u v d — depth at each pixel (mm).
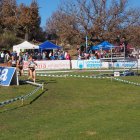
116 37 60469
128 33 60406
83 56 48344
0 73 22797
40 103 15406
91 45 59062
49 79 27094
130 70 33031
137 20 61750
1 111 13461
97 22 60656
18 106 14555
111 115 12578
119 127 10766
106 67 40188
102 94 18500
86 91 19734
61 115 12758
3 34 75438
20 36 85312
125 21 61594
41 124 11320
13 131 10461
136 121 11570
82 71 36625
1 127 10961
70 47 68938
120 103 15406
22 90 19922
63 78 27906
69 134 10031
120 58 32344
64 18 62969
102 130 10430
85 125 11078
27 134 10094
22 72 31625
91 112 13266
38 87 20969
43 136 9852
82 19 61125
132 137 9656
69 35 61625
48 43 51500
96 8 61562
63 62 41750
